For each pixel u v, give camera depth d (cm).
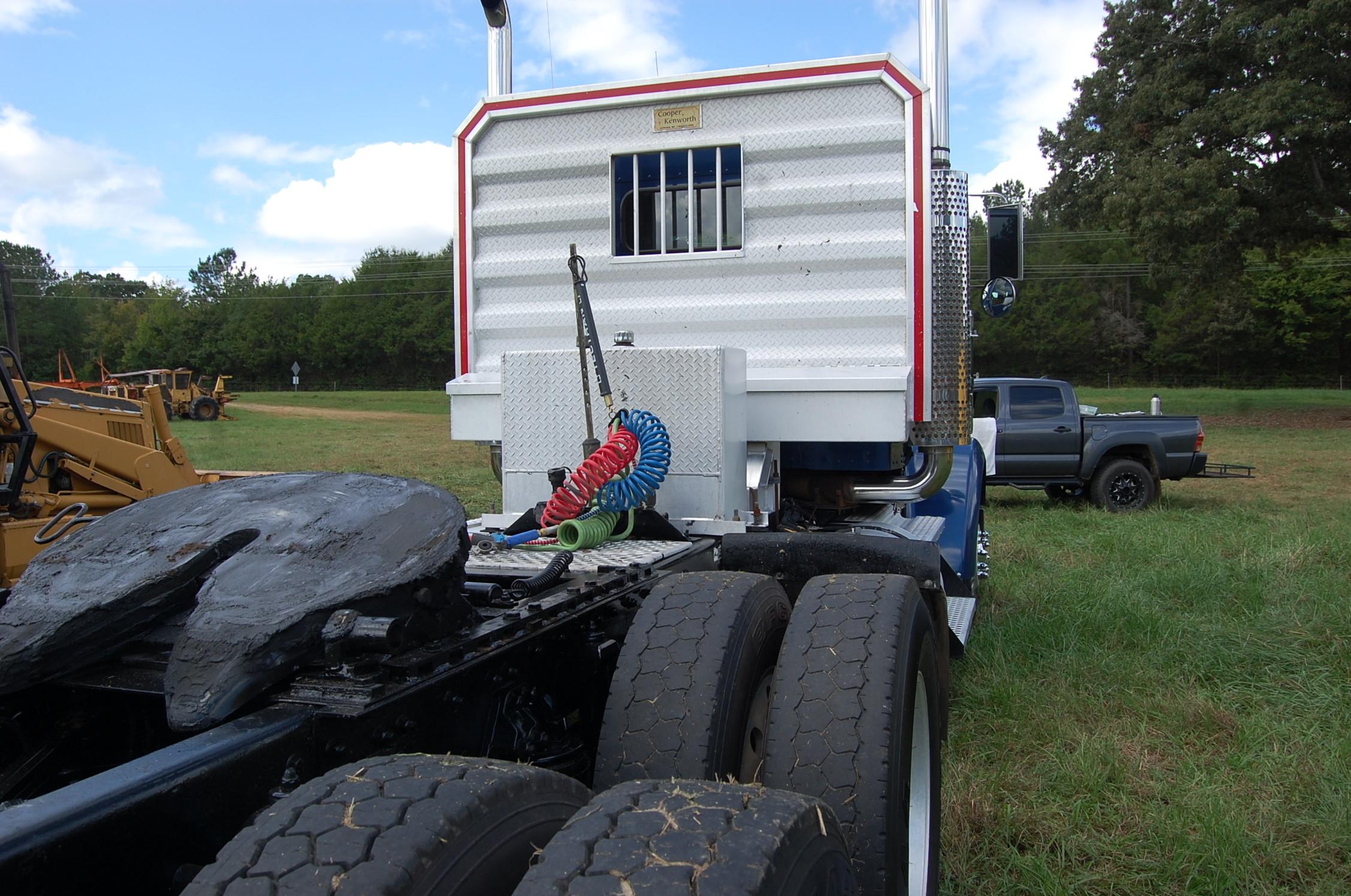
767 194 445
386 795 140
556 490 341
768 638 255
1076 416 1305
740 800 153
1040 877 305
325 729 164
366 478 231
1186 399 4734
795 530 454
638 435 346
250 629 169
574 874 132
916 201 425
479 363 492
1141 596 657
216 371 9638
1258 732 427
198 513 213
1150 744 421
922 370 430
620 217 472
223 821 146
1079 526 1056
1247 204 3203
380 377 9244
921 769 268
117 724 200
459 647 192
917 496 470
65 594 189
